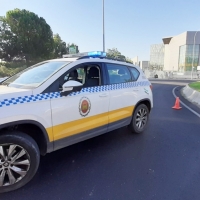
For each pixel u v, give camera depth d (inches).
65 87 108.0
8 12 1140.5
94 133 137.1
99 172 116.0
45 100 103.7
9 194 94.7
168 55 2711.6
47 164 125.0
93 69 140.6
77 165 124.0
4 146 91.9
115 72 157.4
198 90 455.8
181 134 184.9
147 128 202.8
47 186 101.7
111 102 147.6
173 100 409.7
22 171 96.8
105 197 93.9
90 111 130.2
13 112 90.5
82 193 96.7
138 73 186.7
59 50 1518.2
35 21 1199.6
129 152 144.2
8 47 1116.5
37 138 108.7
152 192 97.7
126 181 107.1
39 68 134.6
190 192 98.1
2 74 849.5
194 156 138.8
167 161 130.7
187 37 2130.9
